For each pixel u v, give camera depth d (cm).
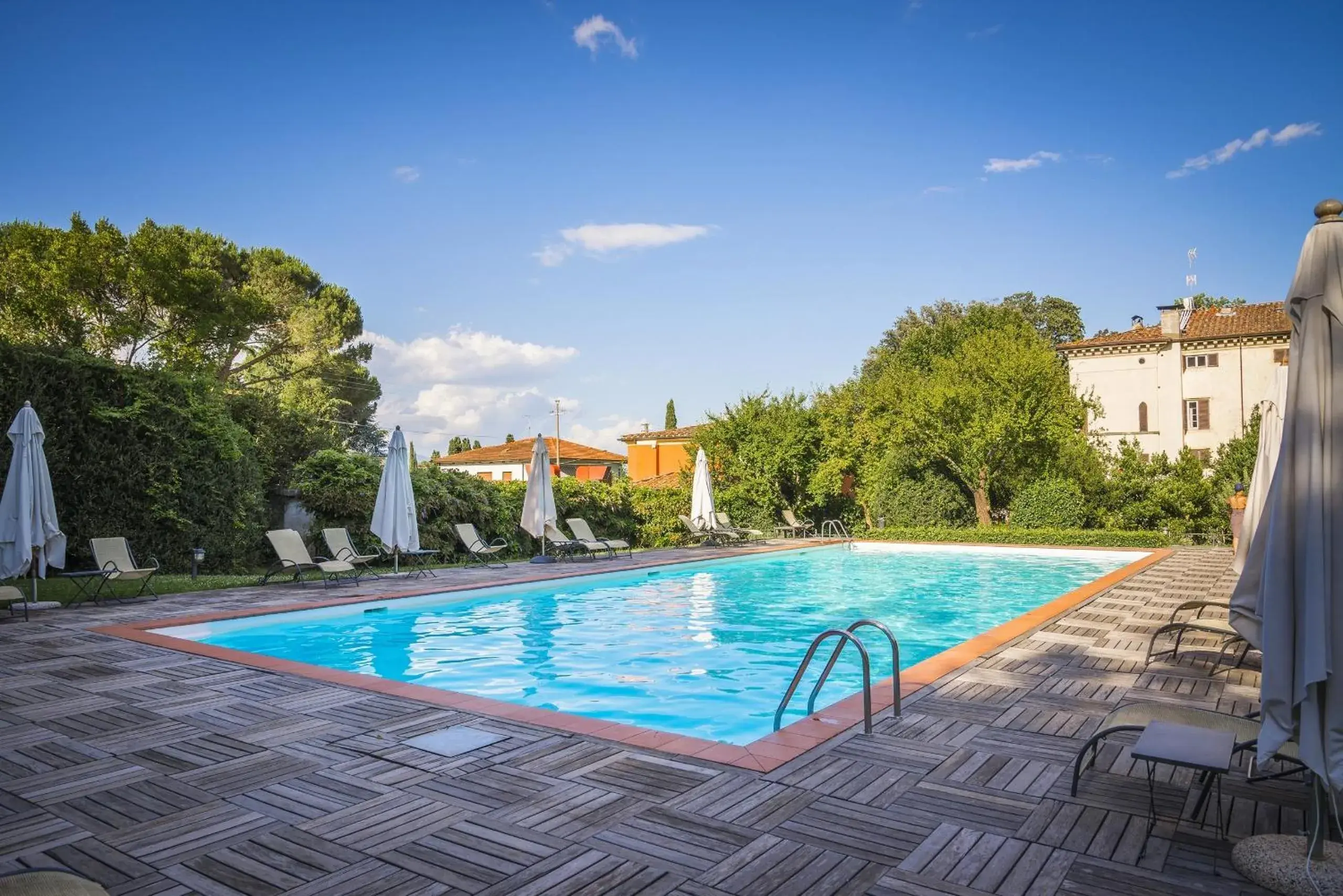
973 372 2397
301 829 373
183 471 1456
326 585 1326
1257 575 357
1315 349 317
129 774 448
